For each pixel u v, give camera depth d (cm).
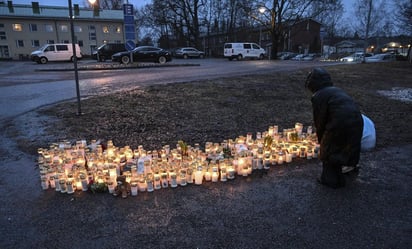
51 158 365
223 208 286
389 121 629
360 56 3186
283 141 435
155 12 4969
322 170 355
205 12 5044
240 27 5253
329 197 308
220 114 642
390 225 261
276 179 351
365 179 352
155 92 827
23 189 322
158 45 6150
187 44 5338
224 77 1133
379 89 1018
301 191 320
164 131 527
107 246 230
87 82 1105
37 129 529
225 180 345
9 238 239
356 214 277
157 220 266
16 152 427
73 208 285
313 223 262
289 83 1027
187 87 903
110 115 612
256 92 865
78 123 562
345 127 300
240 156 358
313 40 5962
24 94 852
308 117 644
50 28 4819
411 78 1276
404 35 2647
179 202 297
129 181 318
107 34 5206
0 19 4494
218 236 243
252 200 301
